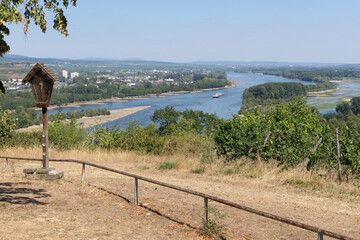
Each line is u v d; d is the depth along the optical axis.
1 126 27.81
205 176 18.52
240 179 17.66
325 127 20.61
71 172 18.64
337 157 18.80
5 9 8.05
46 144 14.32
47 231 7.91
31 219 8.80
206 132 29.17
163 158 25.47
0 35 9.15
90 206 10.78
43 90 13.57
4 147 27.02
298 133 19.67
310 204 13.26
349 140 19.05
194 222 9.77
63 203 10.87
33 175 14.23
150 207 11.20
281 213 11.59
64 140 29.39
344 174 18.73
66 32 9.81
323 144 19.62
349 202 14.04
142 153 27.89
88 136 30.78
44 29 9.53
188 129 33.50
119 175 18.27
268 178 17.67
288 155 19.52
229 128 21.28
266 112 29.11
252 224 10.09
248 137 20.42
